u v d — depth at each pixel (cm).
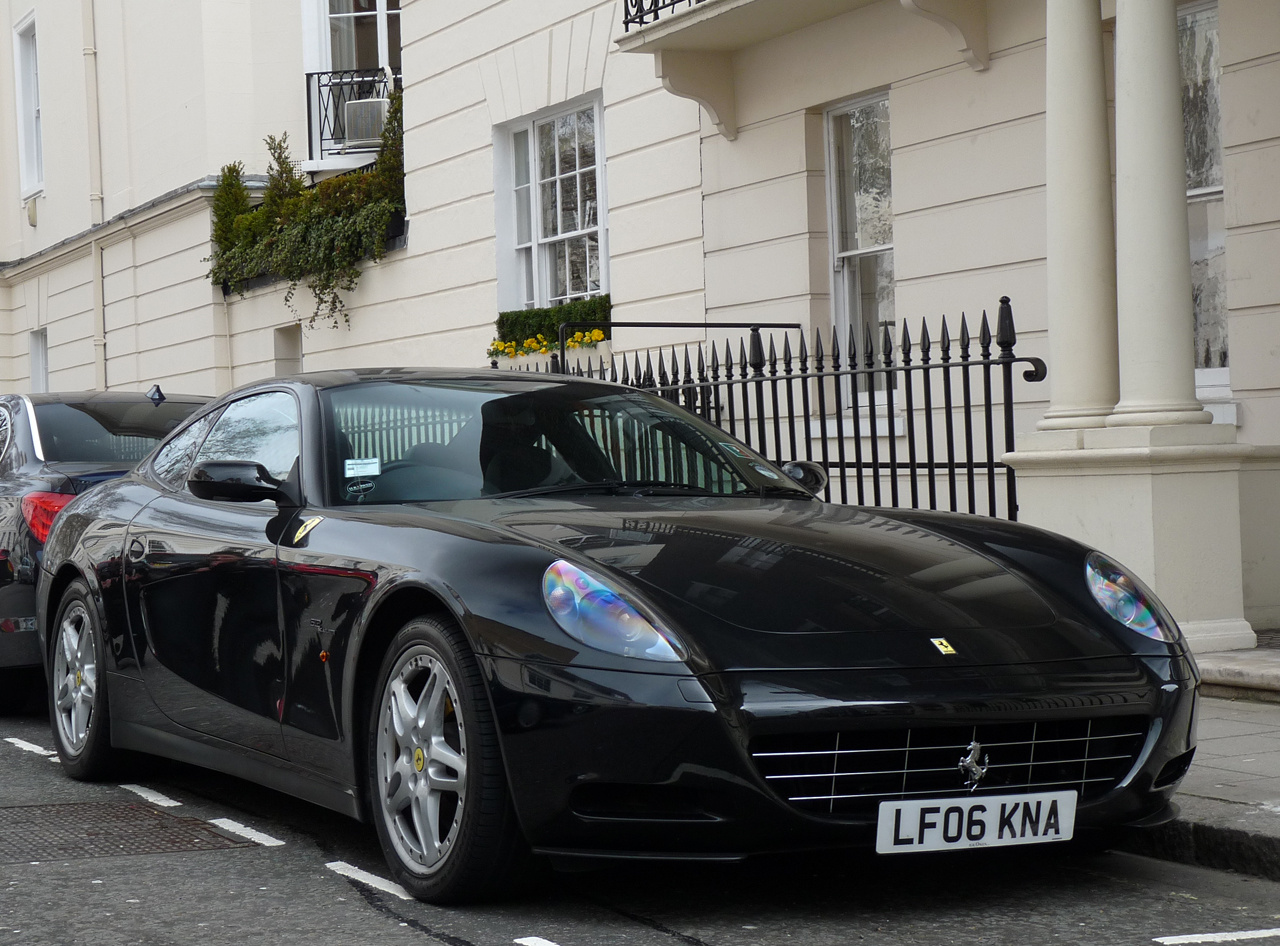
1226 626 673
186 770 585
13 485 700
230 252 1742
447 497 449
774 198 1058
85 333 2189
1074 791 366
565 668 352
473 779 364
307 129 1783
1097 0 738
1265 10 761
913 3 879
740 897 387
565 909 376
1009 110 893
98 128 2152
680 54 1071
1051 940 348
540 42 1280
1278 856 401
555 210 1305
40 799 530
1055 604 391
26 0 2380
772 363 856
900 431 975
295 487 464
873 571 389
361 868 425
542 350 1258
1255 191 767
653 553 384
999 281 904
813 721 341
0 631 676
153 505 542
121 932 365
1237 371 774
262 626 450
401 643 391
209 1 1836
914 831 351
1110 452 670
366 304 1545
